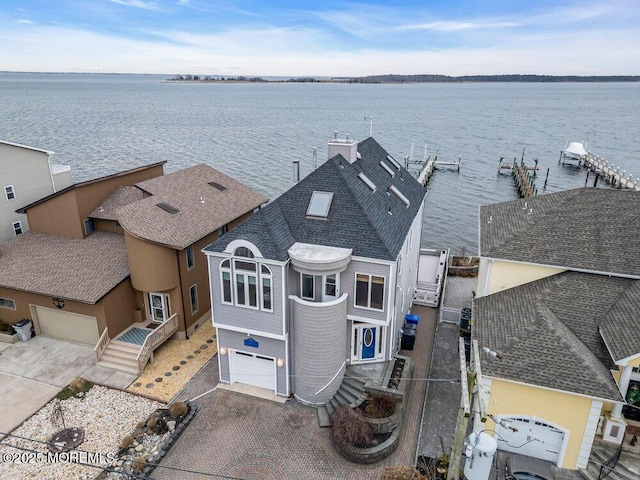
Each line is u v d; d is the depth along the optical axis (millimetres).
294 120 152000
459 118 166250
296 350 21125
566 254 22219
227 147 95625
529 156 96250
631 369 17391
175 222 26922
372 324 21797
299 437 19594
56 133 111500
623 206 23812
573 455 17438
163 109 191500
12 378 23297
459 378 23469
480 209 29891
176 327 26656
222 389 22719
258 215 21797
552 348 17734
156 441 19266
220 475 17656
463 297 32219
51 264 27141
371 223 21297
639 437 18375
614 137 118812
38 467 17938
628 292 20109
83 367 24281
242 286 20703
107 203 30266
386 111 194500
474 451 12516
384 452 18297
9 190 31516
